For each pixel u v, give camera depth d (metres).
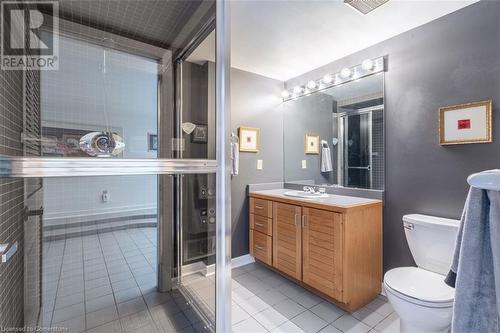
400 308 1.44
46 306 1.29
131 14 1.41
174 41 1.51
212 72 1.36
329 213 1.94
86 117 1.38
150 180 1.67
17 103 1.04
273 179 3.11
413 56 2.01
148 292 1.60
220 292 1.30
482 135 1.65
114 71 1.47
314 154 2.87
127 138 1.49
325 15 1.84
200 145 1.44
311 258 2.08
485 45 1.65
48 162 0.98
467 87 1.72
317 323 1.79
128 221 1.58
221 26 1.31
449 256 1.62
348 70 2.44
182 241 1.63
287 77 3.13
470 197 0.87
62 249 1.36
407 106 2.05
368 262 2.01
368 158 2.35
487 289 0.82
